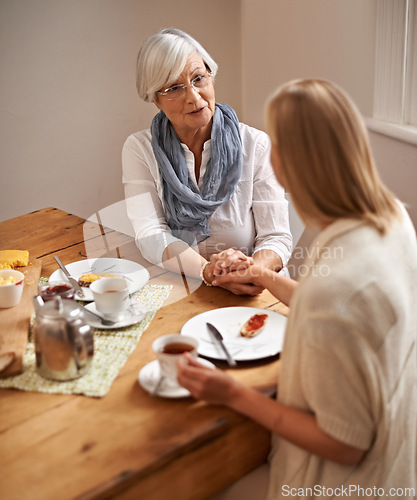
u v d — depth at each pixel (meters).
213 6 3.38
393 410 1.04
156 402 1.12
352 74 2.56
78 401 1.13
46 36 3.26
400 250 1.05
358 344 0.94
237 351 1.26
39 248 1.91
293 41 2.94
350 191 1.00
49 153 3.47
